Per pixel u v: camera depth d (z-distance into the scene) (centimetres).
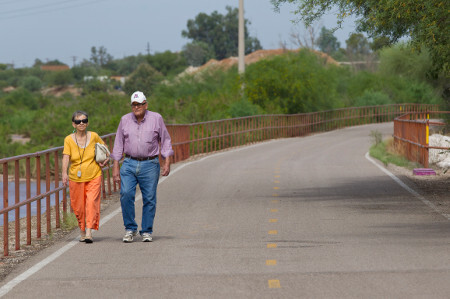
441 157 5375
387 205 3356
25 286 1844
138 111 2539
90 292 1762
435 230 2612
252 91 11025
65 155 2528
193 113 9488
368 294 1669
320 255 2170
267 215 3105
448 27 2959
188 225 2891
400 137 6347
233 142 8306
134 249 2369
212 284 1812
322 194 3834
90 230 2516
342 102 14875
